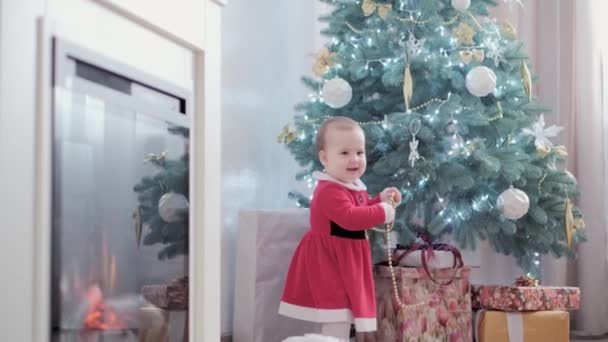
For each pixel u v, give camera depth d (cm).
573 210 236
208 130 148
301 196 250
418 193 223
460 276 217
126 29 122
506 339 214
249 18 267
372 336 226
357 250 204
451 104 210
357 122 227
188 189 143
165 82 133
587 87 279
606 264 277
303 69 294
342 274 201
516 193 214
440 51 227
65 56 103
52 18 102
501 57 231
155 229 131
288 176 294
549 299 216
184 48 142
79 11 108
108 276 116
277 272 227
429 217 233
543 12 285
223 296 243
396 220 224
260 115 275
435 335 212
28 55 97
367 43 230
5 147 93
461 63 222
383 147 227
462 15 232
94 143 111
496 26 239
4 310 93
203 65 147
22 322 95
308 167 271
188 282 143
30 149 97
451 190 219
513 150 219
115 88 118
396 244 246
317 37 292
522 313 215
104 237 115
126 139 121
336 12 242
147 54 129
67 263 105
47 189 99
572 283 279
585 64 279
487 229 221
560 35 283
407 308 208
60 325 103
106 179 115
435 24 223
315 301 201
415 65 215
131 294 123
